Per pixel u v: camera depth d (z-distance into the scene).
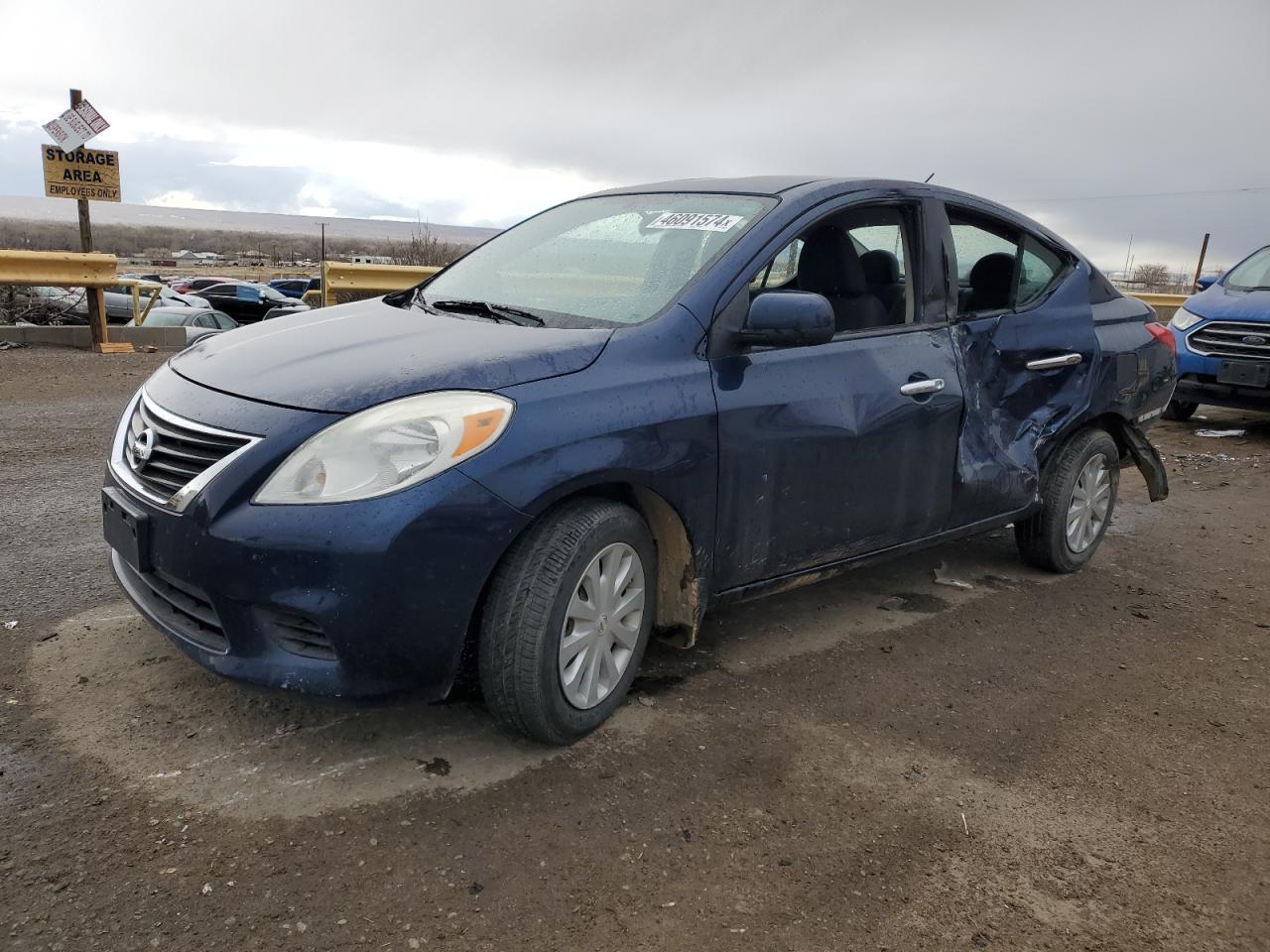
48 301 13.92
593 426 2.74
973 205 4.18
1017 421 4.24
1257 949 2.22
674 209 3.72
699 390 3.02
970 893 2.36
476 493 2.53
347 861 2.33
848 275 3.66
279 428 2.54
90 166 10.99
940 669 3.65
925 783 2.84
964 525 4.12
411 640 2.52
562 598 2.71
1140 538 5.58
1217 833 2.67
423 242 72.56
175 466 2.67
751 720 3.15
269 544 2.44
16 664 3.18
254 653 2.56
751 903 2.27
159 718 2.91
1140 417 4.92
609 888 2.29
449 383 2.63
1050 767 2.98
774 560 3.39
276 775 2.66
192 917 2.12
